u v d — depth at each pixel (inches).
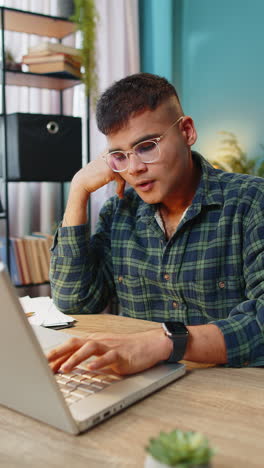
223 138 129.0
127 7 136.0
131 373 31.4
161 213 53.9
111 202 59.9
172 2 137.4
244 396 29.4
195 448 17.3
